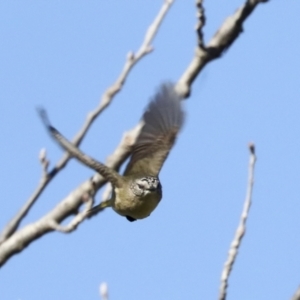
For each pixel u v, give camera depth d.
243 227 10.24
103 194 13.41
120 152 13.70
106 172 12.74
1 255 13.45
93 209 13.35
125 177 13.22
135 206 13.16
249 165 10.38
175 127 13.57
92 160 11.79
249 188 10.33
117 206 13.24
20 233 13.43
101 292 10.12
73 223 13.07
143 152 13.65
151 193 13.12
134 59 13.43
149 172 13.45
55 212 13.50
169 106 13.49
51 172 13.42
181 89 13.95
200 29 13.81
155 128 13.62
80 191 13.47
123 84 13.38
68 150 11.20
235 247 10.20
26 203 13.47
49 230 13.35
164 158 13.59
